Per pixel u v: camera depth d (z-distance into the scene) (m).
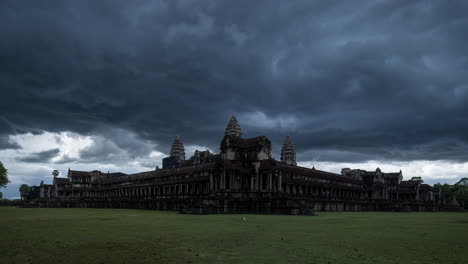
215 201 83.62
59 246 27.69
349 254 24.56
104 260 22.52
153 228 41.84
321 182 141.88
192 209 80.19
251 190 95.00
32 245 28.20
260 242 30.03
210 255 24.02
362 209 135.25
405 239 32.78
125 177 165.00
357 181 167.00
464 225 50.53
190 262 21.80
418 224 52.31
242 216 71.06
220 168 98.75
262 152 105.62
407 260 22.73
